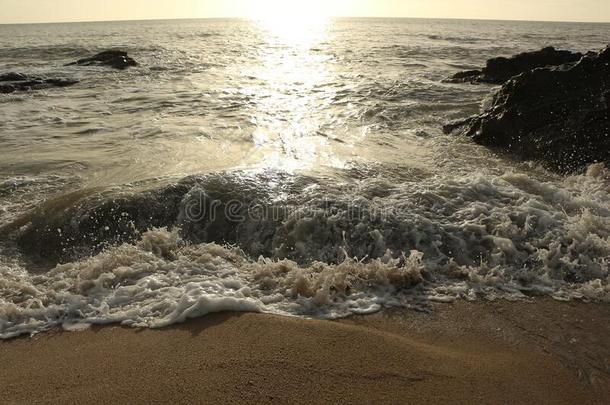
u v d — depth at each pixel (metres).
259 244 5.14
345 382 3.00
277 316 3.76
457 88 14.27
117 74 19.42
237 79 16.73
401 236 5.01
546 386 3.13
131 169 7.16
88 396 2.90
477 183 6.05
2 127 10.35
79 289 4.24
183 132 9.34
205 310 3.79
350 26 76.38
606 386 3.17
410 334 3.70
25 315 3.90
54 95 14.85
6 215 5.74
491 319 3.90
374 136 9.22
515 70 15.85
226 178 6.05
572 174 7.24
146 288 4.22
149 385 2.97
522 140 8.27
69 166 7.43
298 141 8.66
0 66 23.47
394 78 16.39
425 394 2.95
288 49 28.98
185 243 5.14
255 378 3.01
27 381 3.09
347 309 4.01
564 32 53.16
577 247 4.77
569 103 8.28
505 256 4.76
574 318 3.91
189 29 65.81
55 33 59.88
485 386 3.07
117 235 5.30
